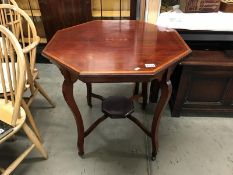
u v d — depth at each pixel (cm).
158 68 107
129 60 115
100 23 167
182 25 171
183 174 144
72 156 156
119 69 107
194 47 189
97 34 147
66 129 177
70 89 121
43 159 153
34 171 145
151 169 147
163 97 125
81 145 148
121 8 241
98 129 177
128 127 179
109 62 113
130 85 230
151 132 144
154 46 131
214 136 172
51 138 169
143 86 181
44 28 240
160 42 136
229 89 172
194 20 177
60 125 181
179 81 169
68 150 160
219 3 182
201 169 147
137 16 226
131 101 164
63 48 128
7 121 118
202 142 167
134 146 163
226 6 184
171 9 198
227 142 167
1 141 108
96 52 123
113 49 127
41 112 194
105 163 151
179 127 179
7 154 156
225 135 173
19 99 113
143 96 186
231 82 168
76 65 110
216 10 185
